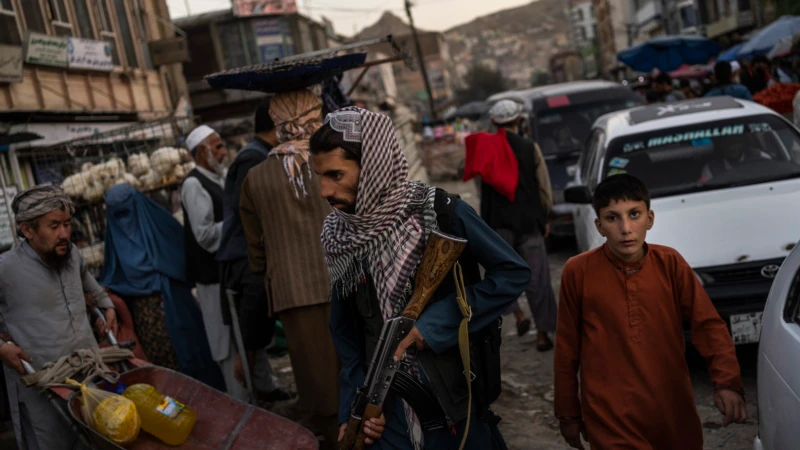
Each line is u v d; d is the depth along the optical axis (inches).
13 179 440.8
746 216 212.7
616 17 2982.3
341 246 102.3
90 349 152.7
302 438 141.8
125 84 654.5
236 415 148.3
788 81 577.9
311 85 166.7
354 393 110.7
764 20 1259.8
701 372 210.4
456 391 103.0
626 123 281.7
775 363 110.0
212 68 1523.1
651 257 116.3
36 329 152.2
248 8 1501.0
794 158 241.0
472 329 101.3
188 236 212.4
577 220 304.5
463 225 102.5
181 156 282.0
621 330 114.9
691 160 252.5
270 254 158.6
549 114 492.1
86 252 248.4
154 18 761.0
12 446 196.9
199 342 220.4
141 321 215.2
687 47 703.1
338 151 97.0
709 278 198.1
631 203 112.0
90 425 136.3
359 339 112.9
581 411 123.2
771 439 109.8
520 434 189.8
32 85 502.0
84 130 561.0
